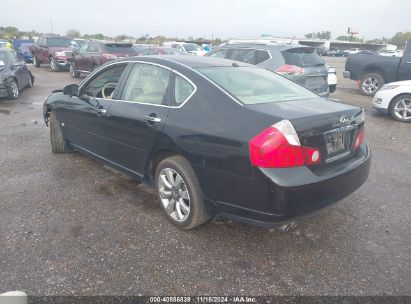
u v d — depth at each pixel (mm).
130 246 3221
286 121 2732
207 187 3102
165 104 3520
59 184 4512
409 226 3623
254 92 3395
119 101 4074
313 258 3080
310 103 3395
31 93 12125
